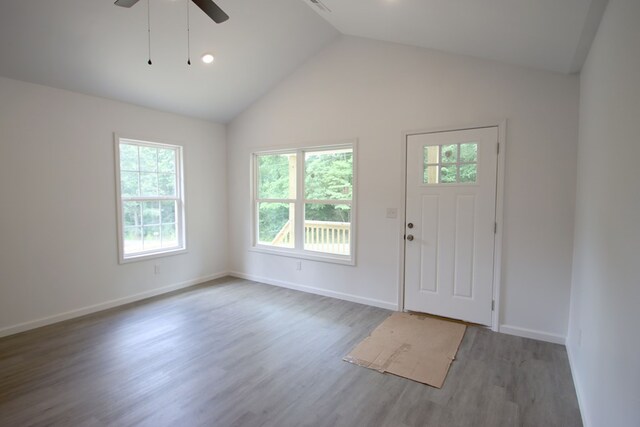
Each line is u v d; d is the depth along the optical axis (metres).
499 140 3.08
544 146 2.90
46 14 2.62
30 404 2.09
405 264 3.65
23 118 3.15
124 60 3.29
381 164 3.73
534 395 2.22
